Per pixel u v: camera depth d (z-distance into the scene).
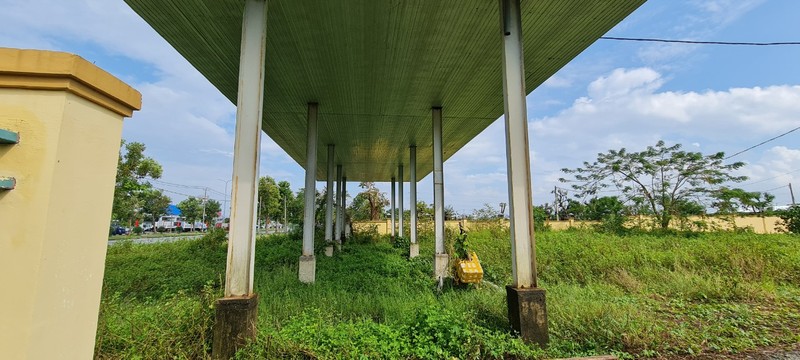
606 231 13.67
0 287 1.04
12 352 1.01
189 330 3.23
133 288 6.00
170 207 41.19
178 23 4.68
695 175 15.73
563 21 4.76
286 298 5.01
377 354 3.17
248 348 3.19
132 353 2.83
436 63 5.98
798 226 12.88
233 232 3.59
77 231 1.19
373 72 6.28
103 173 1.31
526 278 3.92
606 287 6.03
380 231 22.52
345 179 18.25
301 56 5.71
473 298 5.02
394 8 4.55
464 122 9.11
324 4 4.46
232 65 5.82
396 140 11.06
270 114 8.45
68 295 1.15
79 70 1.15
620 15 4.64
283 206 34.03
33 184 1.08
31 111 1.11
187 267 7.73
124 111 1.43
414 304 4.70
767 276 6.33
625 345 3.63
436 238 7.70
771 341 3.78
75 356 1.18
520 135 4.13
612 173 17.94
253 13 3.90
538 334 3.65
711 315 4.57
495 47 5.49
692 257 7.47
